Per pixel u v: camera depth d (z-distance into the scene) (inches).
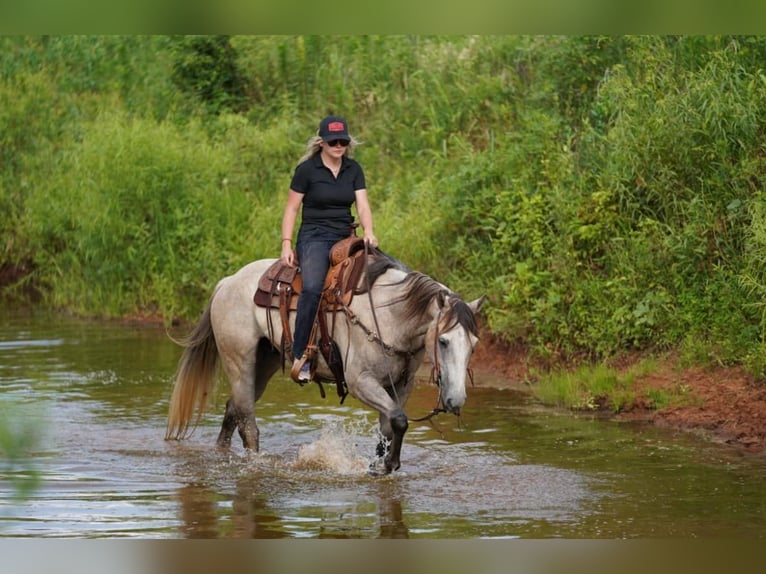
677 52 525.3
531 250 508.7
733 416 380.2
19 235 777.6
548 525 275.1
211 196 674.8
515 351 502.0
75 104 849.5
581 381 435.2
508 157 552.7
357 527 275.0
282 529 273.4
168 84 832.9
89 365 521.0
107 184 679.7
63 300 714.8
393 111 728.3
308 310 330.0
